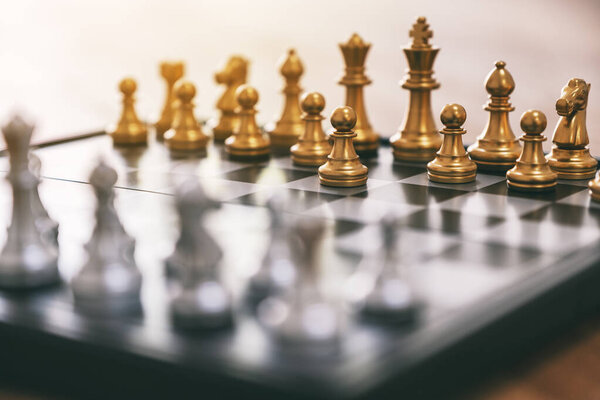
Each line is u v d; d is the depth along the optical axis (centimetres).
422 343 44
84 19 121
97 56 122
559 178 62
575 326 50
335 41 109
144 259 51
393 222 46
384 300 46
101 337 45
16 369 46
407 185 60
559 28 95
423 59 66
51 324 46
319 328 44
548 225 54
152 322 46
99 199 48
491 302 47
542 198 58
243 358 44
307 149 65
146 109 121
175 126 70
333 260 50
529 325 48
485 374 46
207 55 118
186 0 118
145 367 44
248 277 48
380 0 105
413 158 66
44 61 123
